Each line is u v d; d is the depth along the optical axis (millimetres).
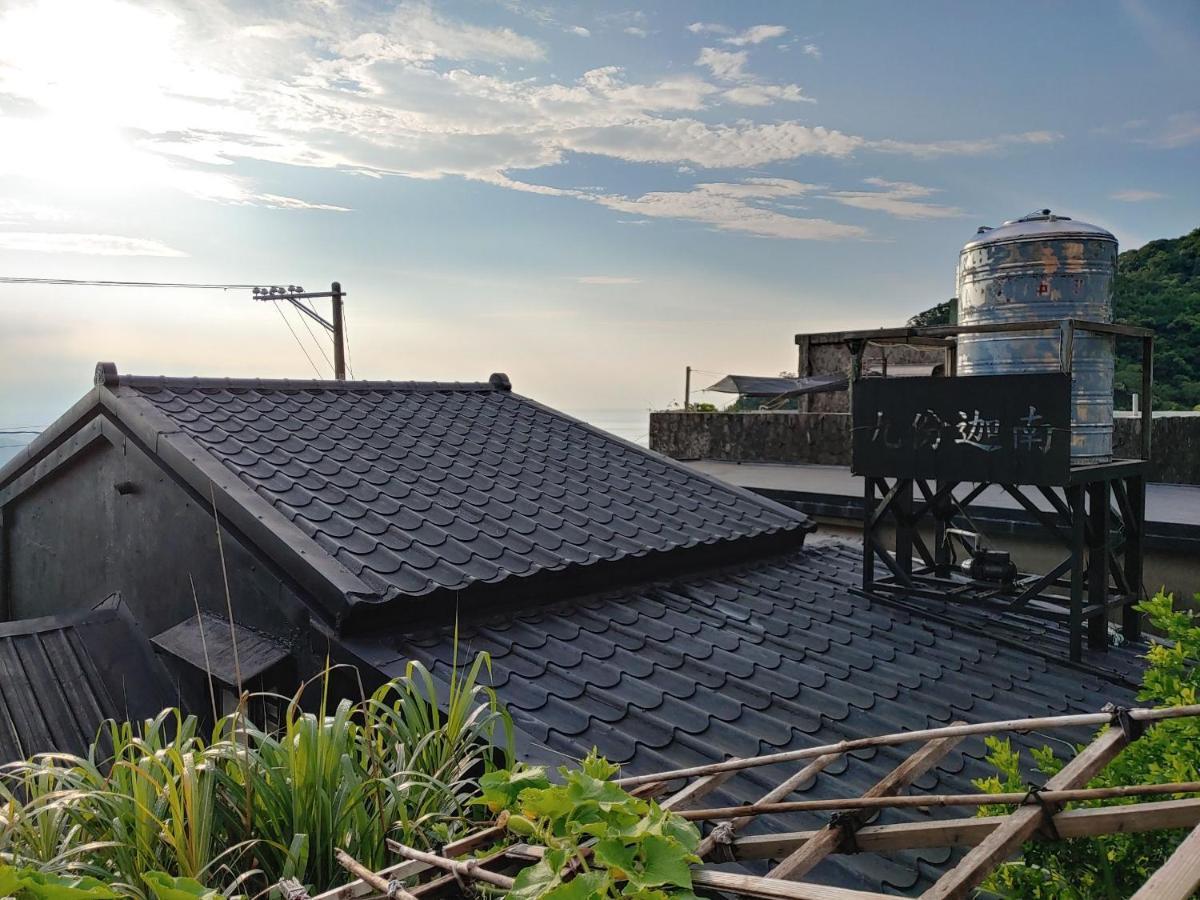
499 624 5305
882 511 7059
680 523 7031
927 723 5102
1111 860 2887
